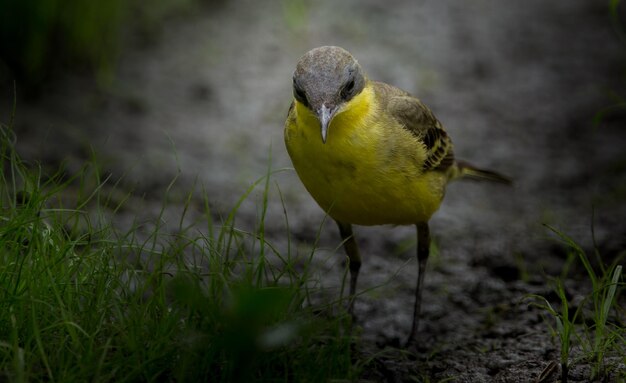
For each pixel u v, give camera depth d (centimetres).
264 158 1492
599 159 1512
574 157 1527
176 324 780
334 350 784
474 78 1838
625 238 1185
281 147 1536
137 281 847
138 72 1792
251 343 674
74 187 1262
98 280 809
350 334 905
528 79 1839
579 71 1875
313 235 1255
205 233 1160
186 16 2075
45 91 1672
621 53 1953
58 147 1438
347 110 863
